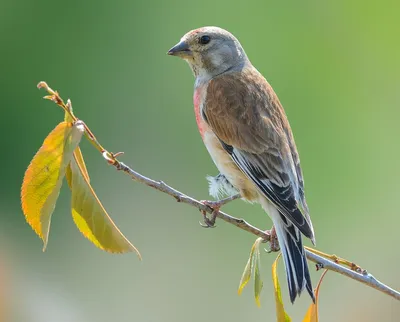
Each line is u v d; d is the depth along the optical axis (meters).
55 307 11.52
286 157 7.71
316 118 14.47
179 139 13.94
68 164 6.09
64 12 14.49
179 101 14.19
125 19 14.52
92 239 6.11
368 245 13.35
